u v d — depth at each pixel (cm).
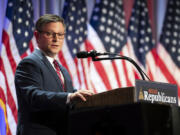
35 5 848
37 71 431
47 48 470
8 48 766
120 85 894
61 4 895
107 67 894
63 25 487
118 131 312
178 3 1068
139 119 299
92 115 331
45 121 412
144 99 347
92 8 949
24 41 789
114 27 948
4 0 795
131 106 307
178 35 1042
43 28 472
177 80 1002
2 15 782
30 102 405
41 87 424
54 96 387
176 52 1025
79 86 848
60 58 846
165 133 304
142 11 1013
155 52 1001
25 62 437
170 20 1048
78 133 338
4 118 717
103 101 374
